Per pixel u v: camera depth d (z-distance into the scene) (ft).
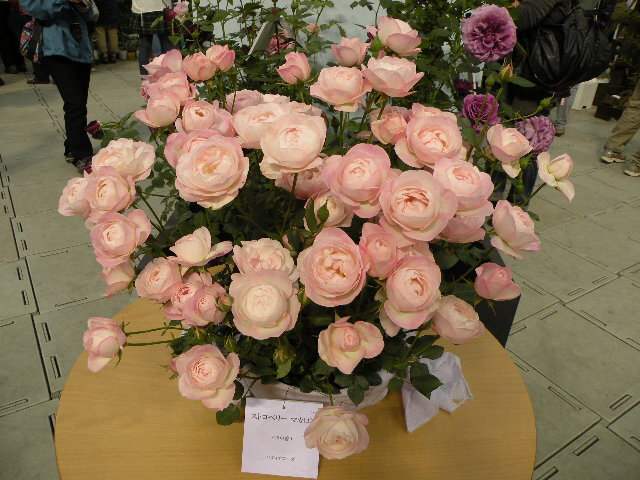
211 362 2.37
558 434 6.20
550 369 7.21
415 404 3.45
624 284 9.14
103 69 23.67
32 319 7.71
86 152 12.18
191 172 2.09
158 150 3.08
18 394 6.45
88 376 3.83
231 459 3.22
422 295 2.01
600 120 18.03
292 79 2.87
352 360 2.24
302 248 2.54
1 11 20.62
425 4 5.60
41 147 13.93
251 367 2.91
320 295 2.05
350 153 2.07
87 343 2.49
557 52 8.01
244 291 2.08
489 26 4.34
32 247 9.47
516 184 2.84
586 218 11.39
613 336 7.88
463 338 2.33
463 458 3.24
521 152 2.50
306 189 2.49
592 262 9.77
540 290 8.90
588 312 8.39
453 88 5.20
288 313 2.13
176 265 2.41
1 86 20.02
